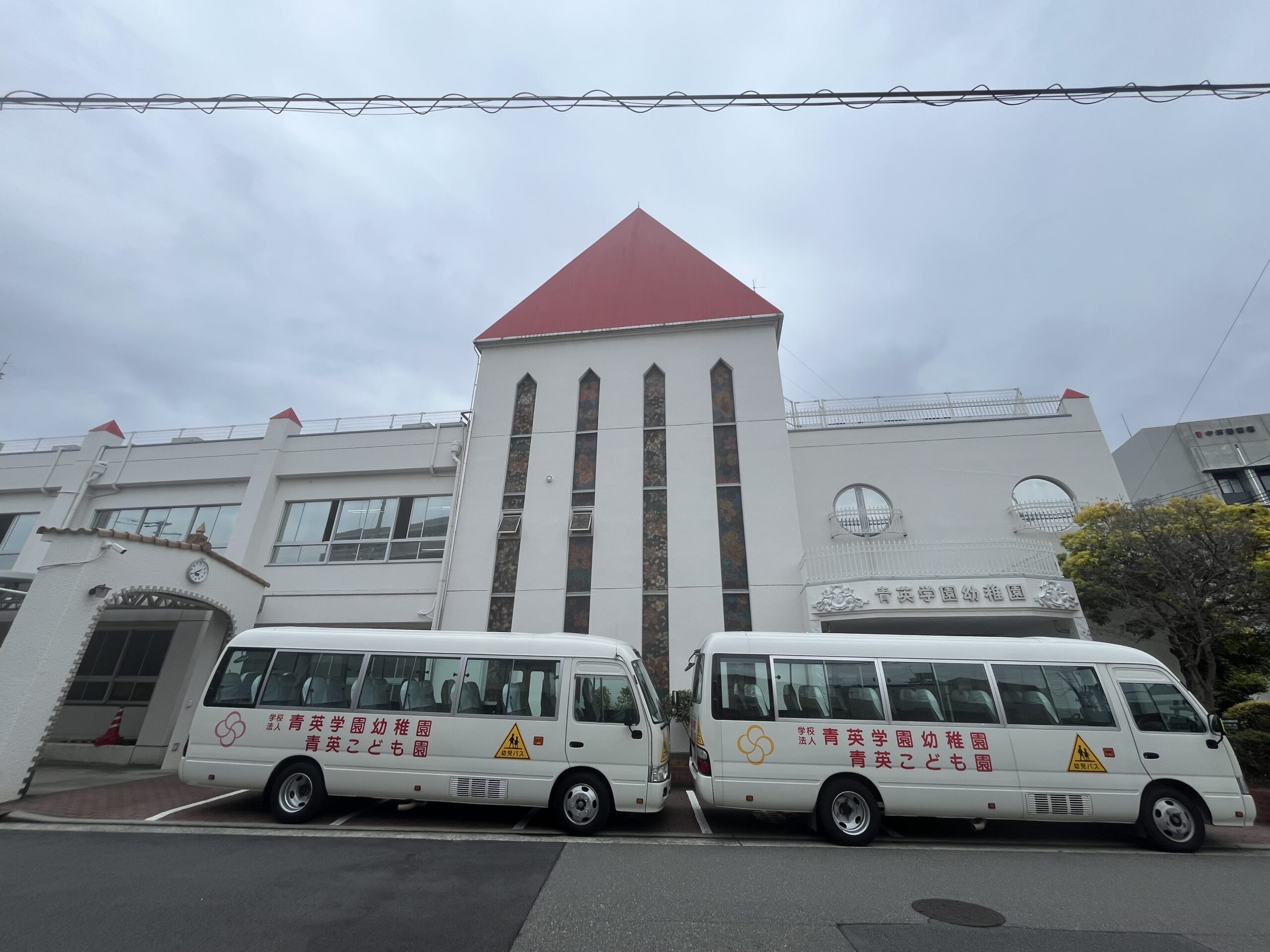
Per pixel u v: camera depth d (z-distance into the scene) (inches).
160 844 271.7
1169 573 439.8
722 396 658.2
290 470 676.7
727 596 569.9
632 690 326.0
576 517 617.0
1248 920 197.3
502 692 331.0
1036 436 623.5
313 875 228.2
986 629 530.9
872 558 535.5
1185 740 305.0
